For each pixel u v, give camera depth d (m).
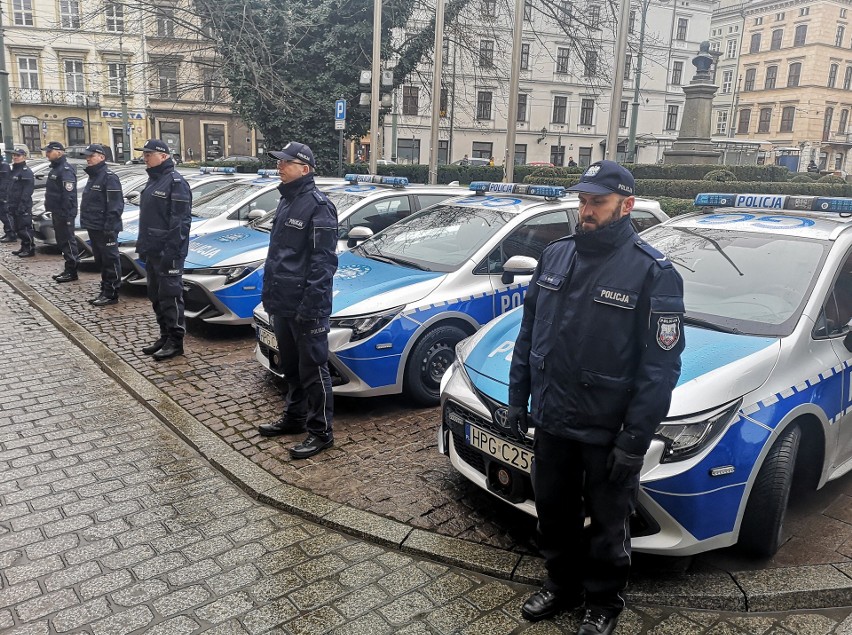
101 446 4.59
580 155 49.44
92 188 8.18
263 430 4.65
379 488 3.96
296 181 4.24
